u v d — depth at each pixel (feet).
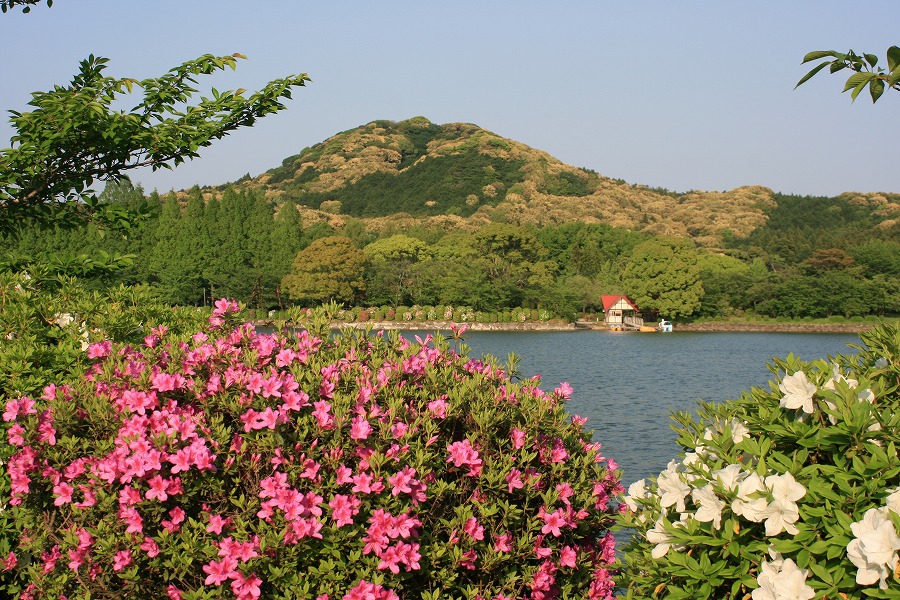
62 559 16.30
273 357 17.61
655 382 135.74
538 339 248.73
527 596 17.20
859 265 313.12
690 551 11.30
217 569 14.40
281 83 29.27
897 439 10.22
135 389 16.31
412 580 16.15
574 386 128.98
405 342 19.54
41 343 21.99
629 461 65.92
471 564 15.81
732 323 300.20
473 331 283.59
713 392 121.08
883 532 9.19
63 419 15.96
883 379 11.43
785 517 10.29
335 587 14.79
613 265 336.49
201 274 258.57
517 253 305.12
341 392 16.75
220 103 28.76
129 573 14.87
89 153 28.63
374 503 15.29
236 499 15.02
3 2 28.73
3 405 19.03
